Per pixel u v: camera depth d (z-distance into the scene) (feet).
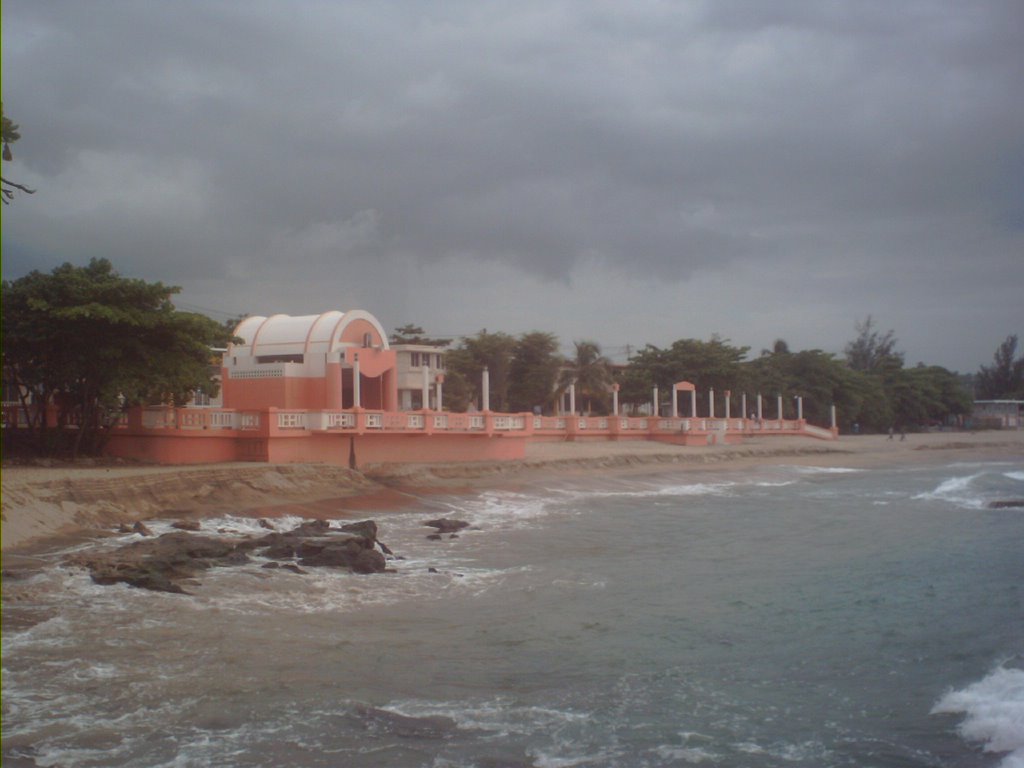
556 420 194.80
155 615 48.78
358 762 31.24
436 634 48.29
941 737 34.40
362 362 138.51
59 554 61.67
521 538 84.07
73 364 96.89
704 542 83.82
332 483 104.68
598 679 41.27
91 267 103.55
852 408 311.47
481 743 33.24
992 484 150.82
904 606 56.80
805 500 124.06
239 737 33.14
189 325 102.68
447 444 132.05
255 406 138.41
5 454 102.22
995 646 47.21
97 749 31.73
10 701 35.83
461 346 240.12
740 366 267.80
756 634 49.70
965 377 593.83
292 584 57.77
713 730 35.12
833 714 37.01
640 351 271.28
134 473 85.81
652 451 178.19
